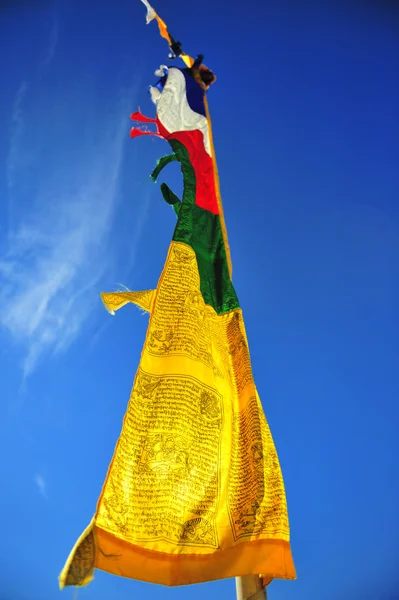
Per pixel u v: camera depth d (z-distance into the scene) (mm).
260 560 6348
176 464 6496
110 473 6035
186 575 5914
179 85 9789
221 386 7512
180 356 7230
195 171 9305
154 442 6504
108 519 5789
